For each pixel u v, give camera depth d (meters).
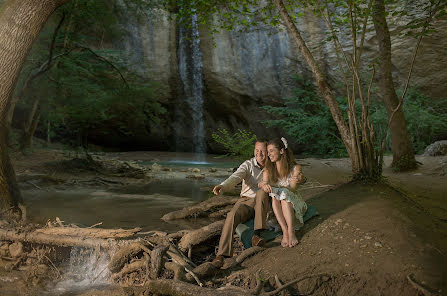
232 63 17.83
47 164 10.44
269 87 17.58
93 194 7.16
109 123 19.80
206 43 17.91
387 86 8.38
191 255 3.93
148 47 17.80
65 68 12.28
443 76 13.48
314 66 6.34
